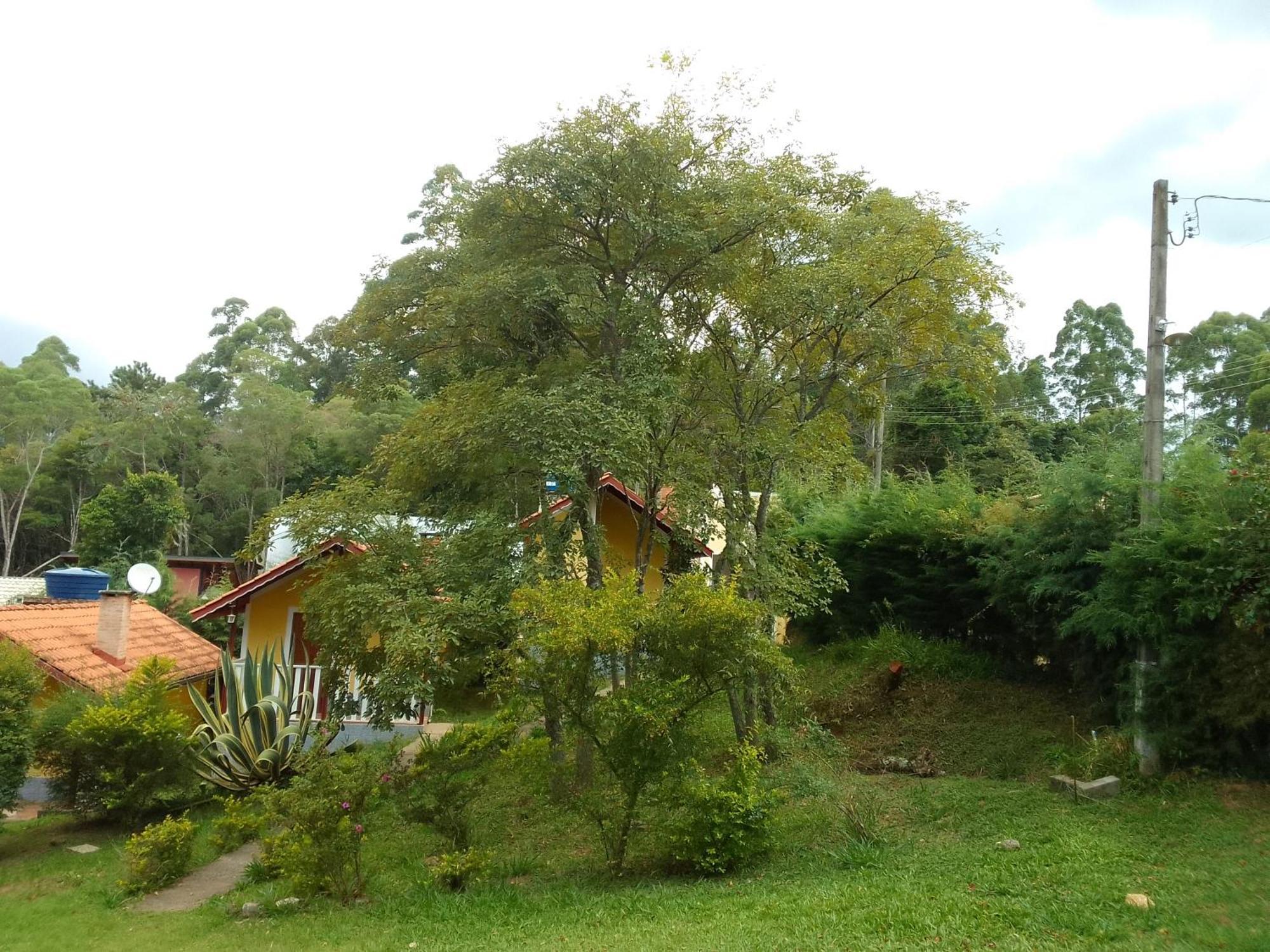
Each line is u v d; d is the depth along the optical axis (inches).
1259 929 211.2
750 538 475.2
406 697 413.7
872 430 1103.6
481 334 486.3
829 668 636.7
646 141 440.1
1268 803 335.3
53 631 626.8
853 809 360.2
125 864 426.3
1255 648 353.4
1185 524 375.2
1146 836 312.8
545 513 467.8
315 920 321.4
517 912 302.8
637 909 288.5
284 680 585.3
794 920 251.1
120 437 1963.6
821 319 471.5
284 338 2442.2
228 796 528.7
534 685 342.0
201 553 1807.3
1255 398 902.4
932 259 460.1
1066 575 452.8
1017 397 1358.3
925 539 622.2
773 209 453.7
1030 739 471.5
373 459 561.6
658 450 473.4
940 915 241.8
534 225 462.0
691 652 329.4
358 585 441.7
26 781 500.1
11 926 340.2
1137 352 1425.9
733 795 330.3
